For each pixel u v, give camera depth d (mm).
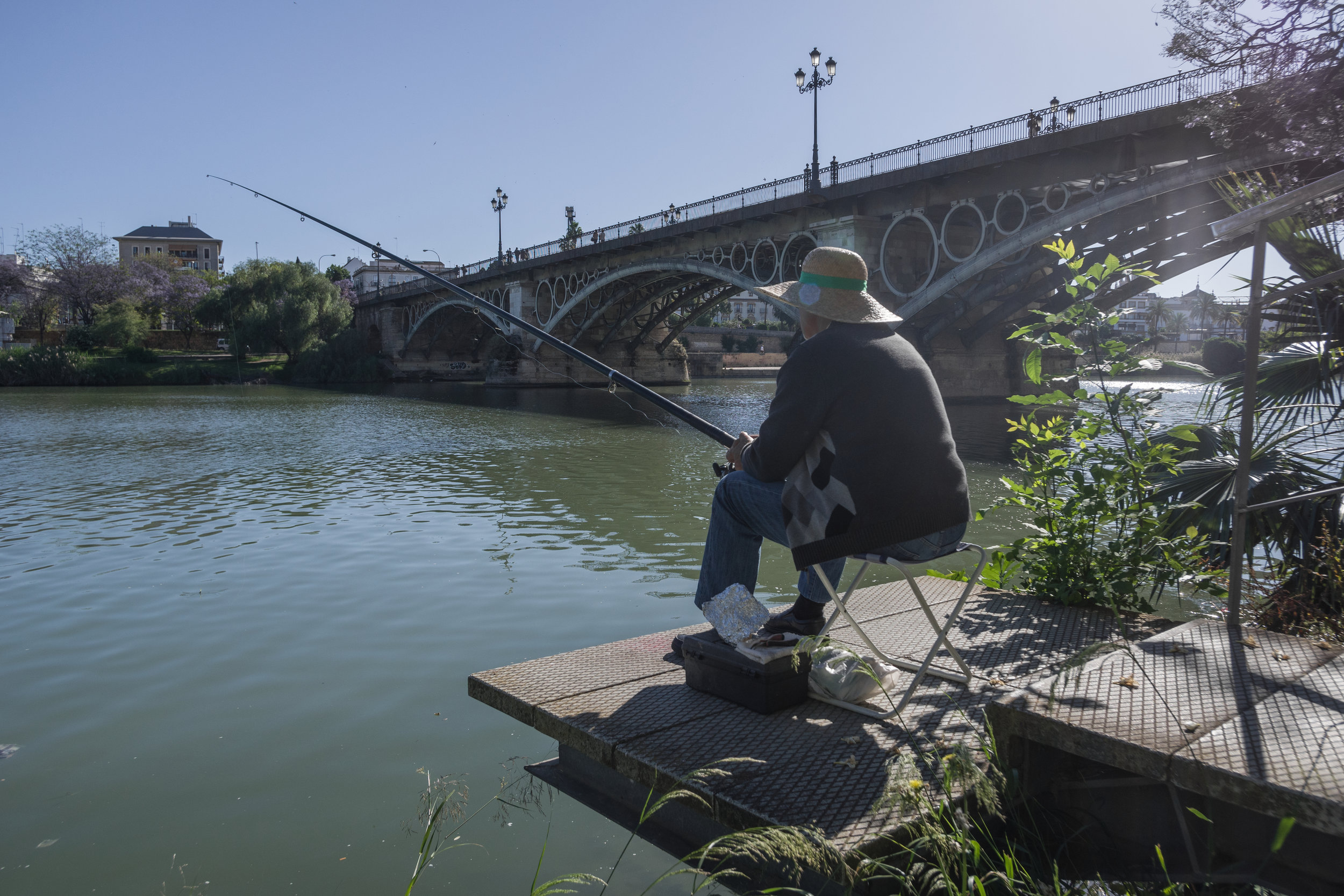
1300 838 1676
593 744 2361
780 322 108125
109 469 14672
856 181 26703
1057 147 21031
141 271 82375
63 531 9164
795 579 6766
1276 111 5617
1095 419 3719
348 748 3631
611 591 6375
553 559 7535
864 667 2486
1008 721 1960
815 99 28812
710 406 34844
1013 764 1997
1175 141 19172
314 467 14922
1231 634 2465
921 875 1839
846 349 2174
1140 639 2934
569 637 5266
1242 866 1755
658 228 36406
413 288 65438
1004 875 1756
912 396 2166
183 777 3402
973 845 1811
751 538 2588
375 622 5660
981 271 23844
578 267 45281
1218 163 17578
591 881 2355
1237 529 2564
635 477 13539
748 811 1943
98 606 6188
